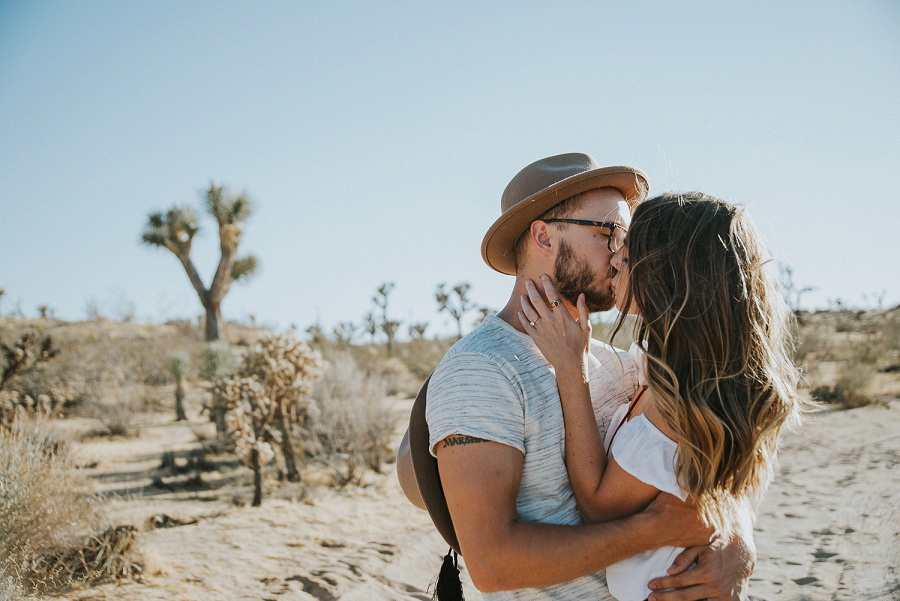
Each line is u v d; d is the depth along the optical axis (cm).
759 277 155
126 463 859
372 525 590
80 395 1372
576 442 156
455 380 152
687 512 150
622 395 186
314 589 428
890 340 2103
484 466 144
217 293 2423
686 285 150
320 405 869
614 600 158
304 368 782
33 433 545
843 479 693
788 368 163
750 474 156
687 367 150
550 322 161
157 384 1698
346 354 1030
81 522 472
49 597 397
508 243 181
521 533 142
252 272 2502
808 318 2938
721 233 154
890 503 583
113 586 423
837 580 414
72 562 443
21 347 1188
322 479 768
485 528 142
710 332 149
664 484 147
